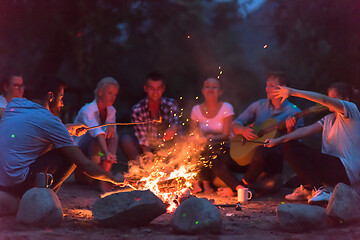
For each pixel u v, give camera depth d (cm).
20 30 1157
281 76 673
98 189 653
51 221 393
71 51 1219
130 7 1265
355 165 510
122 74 1659
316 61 989
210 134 691
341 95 537
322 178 529
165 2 1358
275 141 566
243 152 643
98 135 650
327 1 938
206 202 392
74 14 1150
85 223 415
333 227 405
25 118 433
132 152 681
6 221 403
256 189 631
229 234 386
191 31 1606
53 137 434
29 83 1201
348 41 939
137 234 378
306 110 598
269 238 369
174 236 372
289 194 613
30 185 431
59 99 456
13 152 427
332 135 528
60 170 450
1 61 1220
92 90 1352
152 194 405
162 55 1647
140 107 701
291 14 1020
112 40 1324
